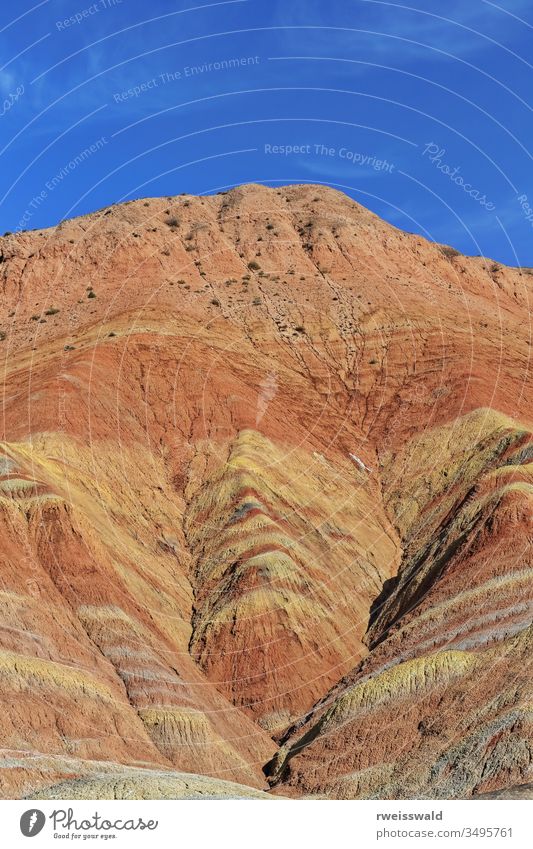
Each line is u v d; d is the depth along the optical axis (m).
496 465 91.44
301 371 109.94
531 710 56.53
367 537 88.94
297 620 76.38
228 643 74.69
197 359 103.50
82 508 79.50
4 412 91.31
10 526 72.25
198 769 63.38
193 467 92.50
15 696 59.88
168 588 79.25
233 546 82.31
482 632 68.69
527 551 74.94
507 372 109.62
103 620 70.25
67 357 101.50
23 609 66.25
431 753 58.66
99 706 62.91
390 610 79.38
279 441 96.31
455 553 78.12
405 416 103.56
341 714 64.62
